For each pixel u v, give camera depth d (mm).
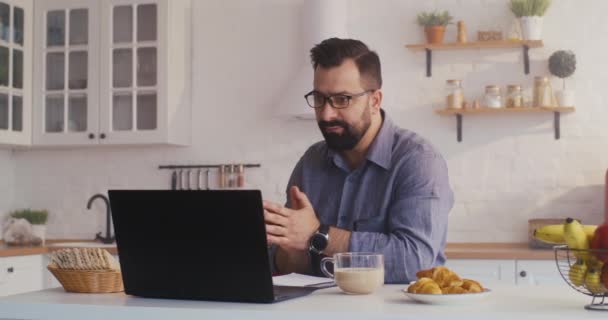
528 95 4488
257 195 1614
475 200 4535
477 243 4516
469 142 4555
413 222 2100
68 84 4957
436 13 4617
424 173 2166
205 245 1700
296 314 1540
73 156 5238
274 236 1971
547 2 4367
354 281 1789
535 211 4477
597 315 1456
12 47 4871
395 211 2137
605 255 1531
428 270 1793
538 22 4383
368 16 4707
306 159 2506
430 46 4500
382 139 2275
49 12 5023
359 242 2006
